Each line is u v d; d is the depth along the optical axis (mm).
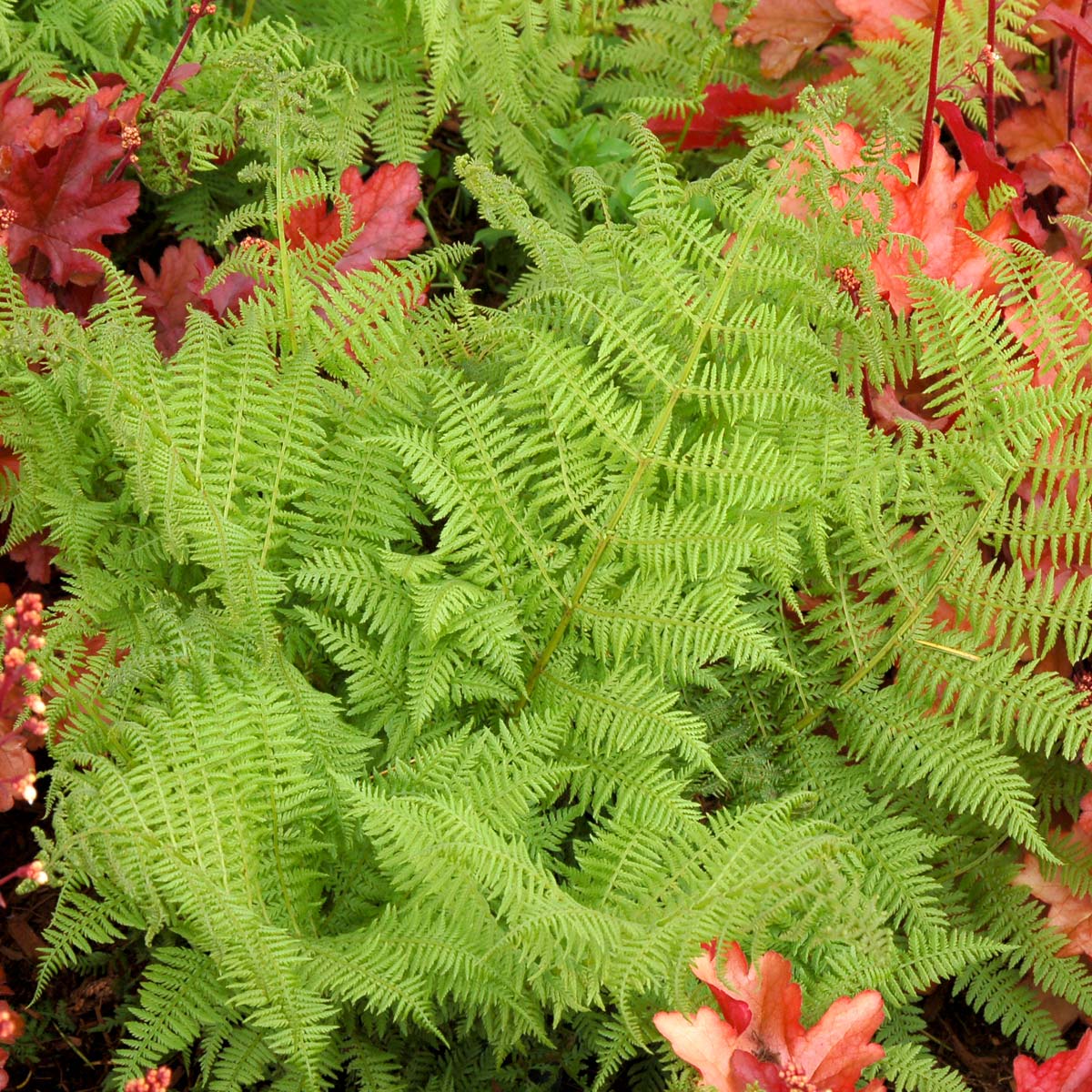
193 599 1414
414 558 1377
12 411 1376
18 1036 1374
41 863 1224
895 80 1675
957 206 1532
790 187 1468
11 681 1236
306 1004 1265
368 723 1404
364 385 1420
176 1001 1301
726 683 1457
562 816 1381
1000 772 1399
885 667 1450
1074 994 1420
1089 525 1414
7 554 1460
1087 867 1435
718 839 1342
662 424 1389
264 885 1323
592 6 1720
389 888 1357
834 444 1426
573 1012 1364
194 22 1504
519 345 1434
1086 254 1582
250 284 1490
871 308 1451
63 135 1477
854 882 1323
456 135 1738
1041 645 1482
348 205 1447
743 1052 1271
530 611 1410
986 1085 1466
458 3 1630
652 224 1428
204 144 1497
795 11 1719
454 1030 1376
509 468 1454
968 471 1443
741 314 1395
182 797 1288
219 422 1386
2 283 1383
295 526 1427
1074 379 1454
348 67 1608
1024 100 1711
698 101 1669
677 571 1392
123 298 1395
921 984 1357
